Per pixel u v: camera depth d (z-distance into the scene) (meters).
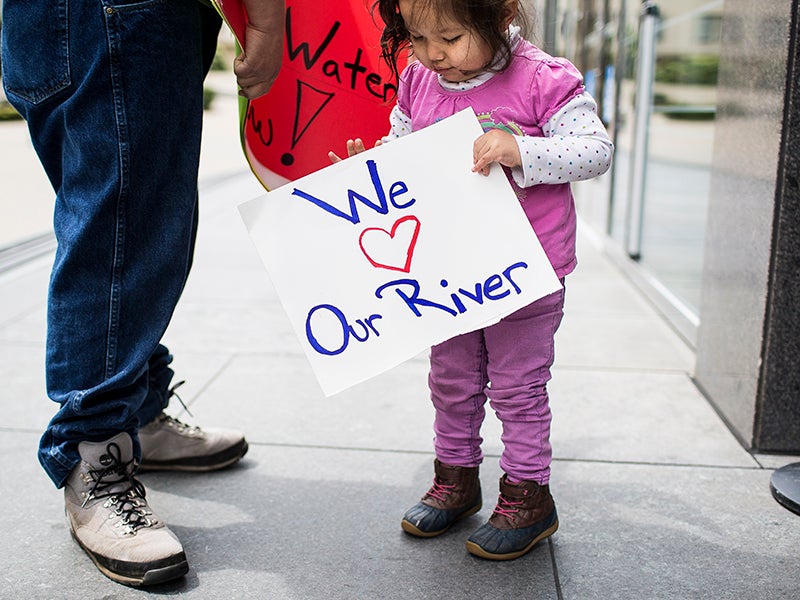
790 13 2.43
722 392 2.97
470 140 1.88
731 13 2.94
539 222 1.96
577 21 7.87
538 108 1.88
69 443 2.05
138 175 1.92
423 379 3.30
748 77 2.77
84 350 1.98
